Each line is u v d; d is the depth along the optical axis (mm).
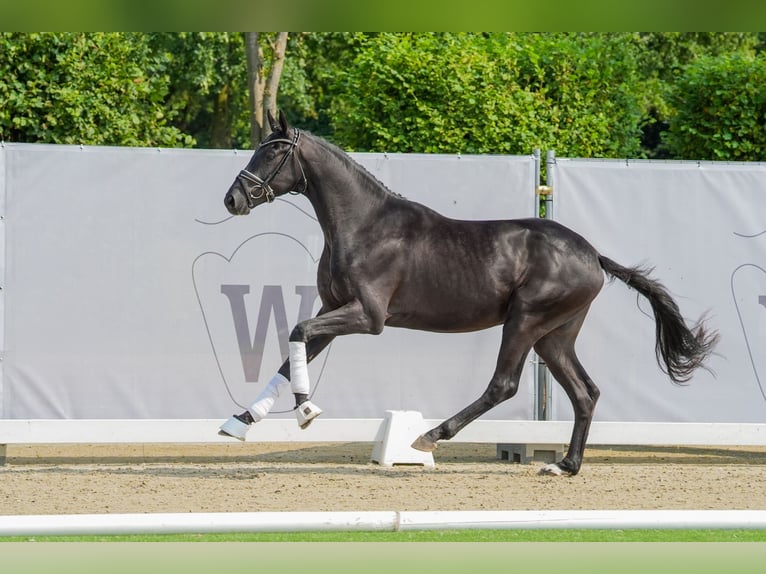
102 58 16328
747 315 12539
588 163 12422
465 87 16844
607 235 12438
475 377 12266
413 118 16750
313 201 10664
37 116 15789
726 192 12531
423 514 7125
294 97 34500
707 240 12508
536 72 18547
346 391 12109
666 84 33812
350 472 10914
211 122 38594
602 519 7223
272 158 10414
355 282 10438
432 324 10766
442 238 10672
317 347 10695
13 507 8609
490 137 16906
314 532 7285
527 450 11930
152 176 12008
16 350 11773
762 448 13711
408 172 12297
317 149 10523
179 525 6879
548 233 10781
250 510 8570
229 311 12109
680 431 11742
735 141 16500
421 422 11648
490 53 18422
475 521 7129
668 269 12500
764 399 12539
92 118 16094
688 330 10953
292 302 12219
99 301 11906
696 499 9461
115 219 11953
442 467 11523
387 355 12164
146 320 11977
